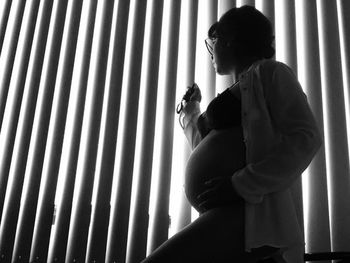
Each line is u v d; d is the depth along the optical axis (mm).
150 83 1936
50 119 1864
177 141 1882
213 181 930
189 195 1047
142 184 1805
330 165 1859
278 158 885
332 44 2021
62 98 1891
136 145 1865
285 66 1019
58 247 1713
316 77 1951
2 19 2004
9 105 1882
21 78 1906
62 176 1816
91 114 1884
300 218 1730
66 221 1740
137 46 1990
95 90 1917
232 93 1038
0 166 1797
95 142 1842
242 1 2092
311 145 899
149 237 1772
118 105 1891
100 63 1955
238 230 906
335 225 1785
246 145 952
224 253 902
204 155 1020
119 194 1791
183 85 1939
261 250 925
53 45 1971
